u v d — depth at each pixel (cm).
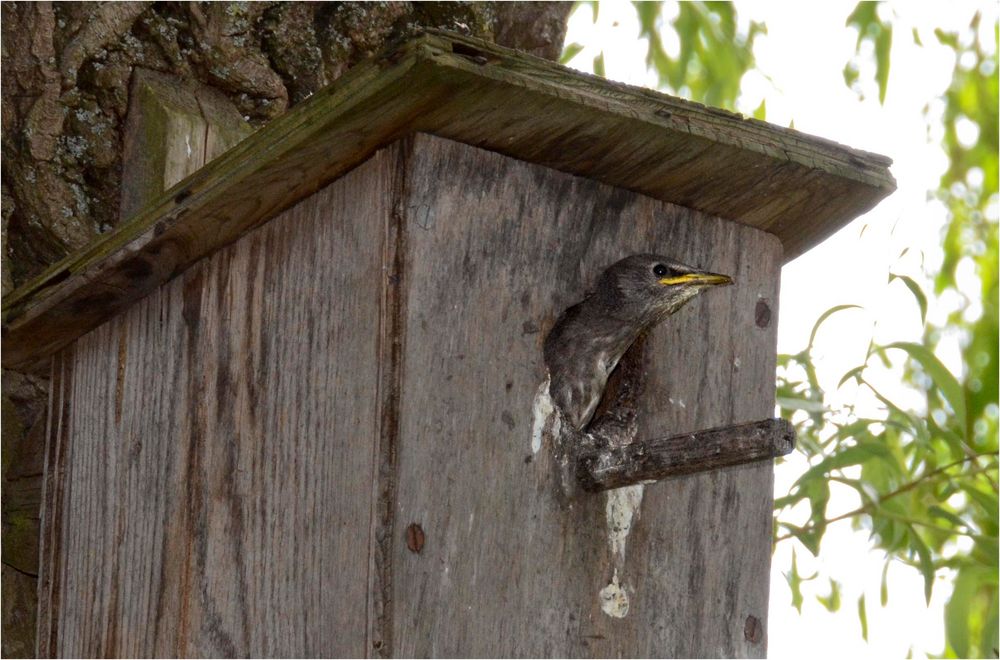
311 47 1150
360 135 797
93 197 1084
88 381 975
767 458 780
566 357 879
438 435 795
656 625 877
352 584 775
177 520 890
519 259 845
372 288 798
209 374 887
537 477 834
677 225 923
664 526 888
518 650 814
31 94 1074
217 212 854
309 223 843
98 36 1084
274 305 855
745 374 944
